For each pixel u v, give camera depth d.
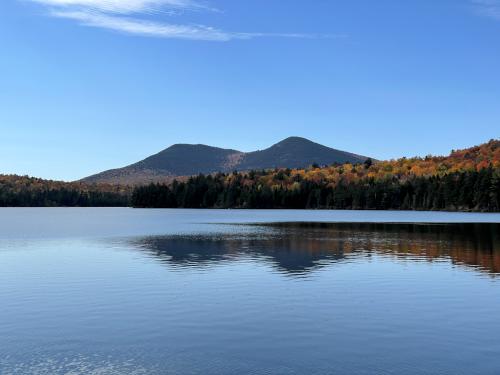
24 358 22.67
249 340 25.05
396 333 26.11
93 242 76.19
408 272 44.78
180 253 60.28
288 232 99.25
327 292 35.97
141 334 26.03
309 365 21.72
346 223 136.38
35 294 35.56
